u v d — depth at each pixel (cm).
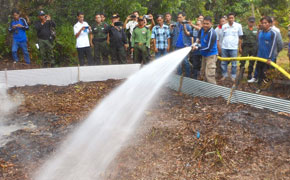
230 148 416
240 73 675
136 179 366
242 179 353
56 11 1234
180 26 807
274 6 1956
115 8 1291
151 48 1241
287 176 354
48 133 497
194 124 502
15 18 963
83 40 915
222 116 521
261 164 379
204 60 717
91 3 1241
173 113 570
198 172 374
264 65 764
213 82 687
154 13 1574
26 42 997
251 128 468
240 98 589
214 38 658
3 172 380
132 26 1086
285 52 1357
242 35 842
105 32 925
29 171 384
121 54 942
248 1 1708
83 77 831
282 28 1647
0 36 1059
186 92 713
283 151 401
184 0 1714
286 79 712
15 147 444
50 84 803
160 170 381
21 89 754
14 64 989
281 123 479
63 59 1093
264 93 716
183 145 433
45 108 621
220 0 1797
